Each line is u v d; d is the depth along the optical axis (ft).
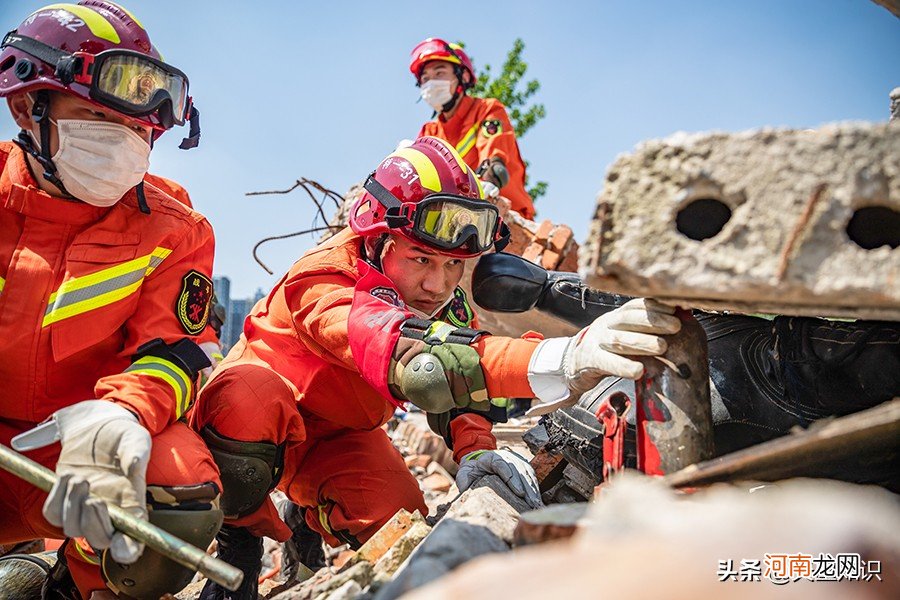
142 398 7.74
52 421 7.23
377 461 10.62
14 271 8.32
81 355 8.55
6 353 8.30
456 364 7.89
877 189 5.17
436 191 9.78
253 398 9.23
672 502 4.45
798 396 7.73
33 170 8.49
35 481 6.47
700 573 3.33
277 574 13.51
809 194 5.26
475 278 9.94
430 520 9.73
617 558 3.59
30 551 11.50
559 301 9.77
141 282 8.63
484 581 3.83
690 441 6.41
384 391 8.32
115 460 6.97
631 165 5.70
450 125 25.23
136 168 8.38
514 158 24.98
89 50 8.16
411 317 8.55
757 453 4.96
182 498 7.57
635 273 5.62
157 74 8.38
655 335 6.54
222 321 17.49
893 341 7.47
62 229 8.50
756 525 3.69
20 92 8.13
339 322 8.85
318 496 10.71
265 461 9.21
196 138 9.69
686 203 5.60
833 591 3.22
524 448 13.75
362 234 9.95
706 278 5.46
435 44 24.58
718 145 5.49
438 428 11.12
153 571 7.46
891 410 4.47
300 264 9.95
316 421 10.80
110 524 6.39
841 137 5.24
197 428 9.50
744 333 8.33
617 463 6.93
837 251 5.22
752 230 5.39
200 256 9.21
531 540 5.21
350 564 7.84
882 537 3.58
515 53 49.26
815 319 7.93
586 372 7.25
